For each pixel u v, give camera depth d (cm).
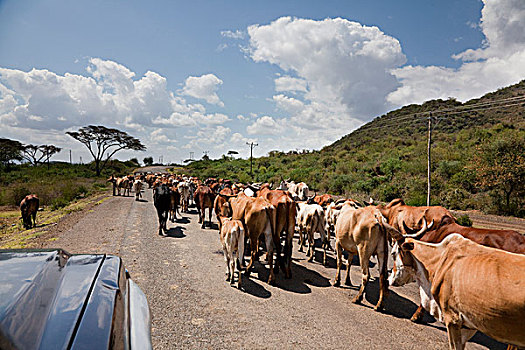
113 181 2767
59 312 178
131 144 6988
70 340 160
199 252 924
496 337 337
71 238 1036
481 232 516
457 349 384
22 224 1470
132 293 266
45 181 3941
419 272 448
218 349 431
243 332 480
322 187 3694
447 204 2362
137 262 797
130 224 1327
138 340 210
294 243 1147
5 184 3772
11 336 142
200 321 510
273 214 757
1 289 173
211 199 1362
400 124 8656
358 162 4700
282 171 5309
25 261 214
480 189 2452
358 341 468
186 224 1391
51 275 208
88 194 2877
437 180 2775
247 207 789
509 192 2103
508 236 480
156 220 1465
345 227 663
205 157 10344
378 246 599
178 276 713
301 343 456
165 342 441
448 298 379
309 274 784
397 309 591
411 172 3450
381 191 2850
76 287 207
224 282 695
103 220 1405
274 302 600
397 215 815
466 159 3064
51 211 1911
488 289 330
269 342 455
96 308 192
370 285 715
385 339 477
